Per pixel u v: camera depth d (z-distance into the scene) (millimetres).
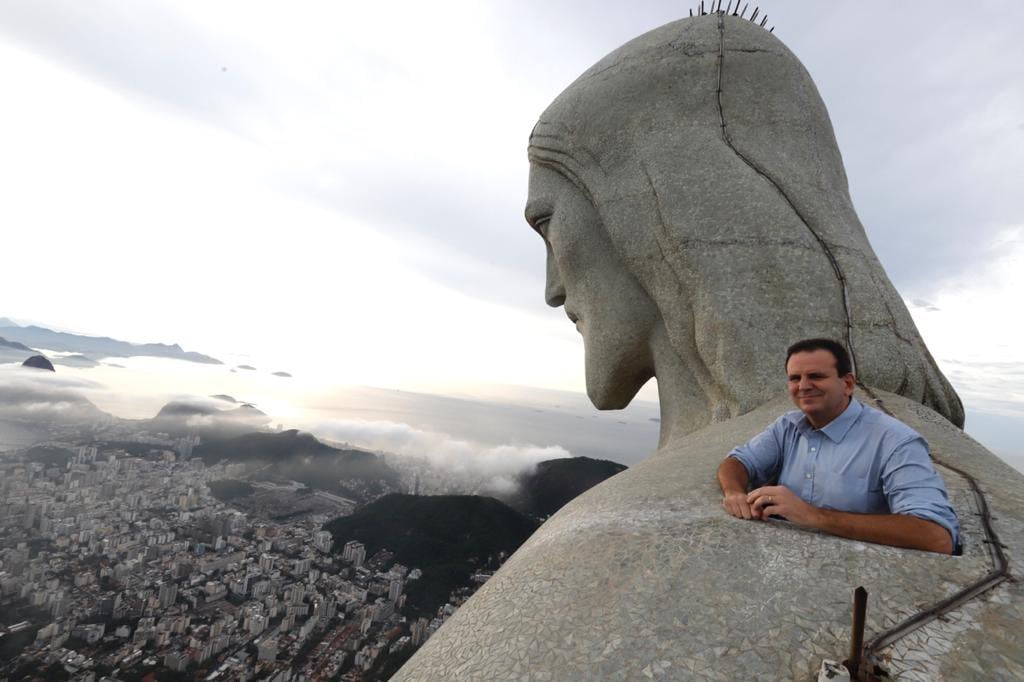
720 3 5648
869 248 4602
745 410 3969
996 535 1956
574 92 5430
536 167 5824
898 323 4043
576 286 5582
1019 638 1541
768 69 4941
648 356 5391
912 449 2045
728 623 1700
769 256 4199
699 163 4637
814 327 3984
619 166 5023
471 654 1893
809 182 4602
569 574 2109
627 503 2625
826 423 2285
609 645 1709
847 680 1418
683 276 4461
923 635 1566
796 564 1880
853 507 2115
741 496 2270
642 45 5199
